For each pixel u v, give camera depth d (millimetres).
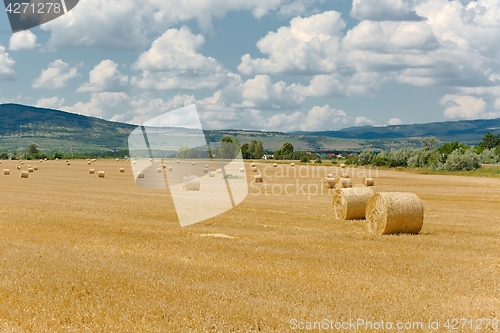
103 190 41000
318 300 11008
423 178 61781
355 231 21562
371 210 21312
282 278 12938
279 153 133750
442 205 33031
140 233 20047
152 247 17062
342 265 14477
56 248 16719
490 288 12352
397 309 10484
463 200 36844
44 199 33344
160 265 14180
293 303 10758
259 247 17219
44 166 84750
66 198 34125
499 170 74375
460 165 79250
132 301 10742
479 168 78812
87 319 9797
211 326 9430
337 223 23984
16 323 9586
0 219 23375
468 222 24688
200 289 11695
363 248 17453
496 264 15141
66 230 20516
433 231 21734
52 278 12586
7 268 13586
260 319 9789
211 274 13172
